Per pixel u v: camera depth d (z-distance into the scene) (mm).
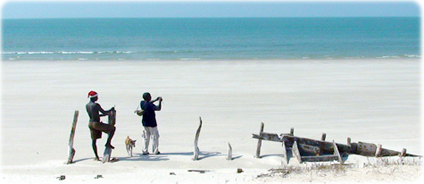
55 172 9789
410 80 27453
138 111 11305
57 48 68188
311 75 29922
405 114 17469
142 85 25172
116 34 120188
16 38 101125
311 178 8289
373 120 16312
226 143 12836
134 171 9867
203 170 9898
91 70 32844
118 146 12398
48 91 23156
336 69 33750
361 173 8445
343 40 87250
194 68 34062
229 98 21062
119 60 42875
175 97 21344
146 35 113562
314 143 11008
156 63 38625
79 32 135500
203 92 22734
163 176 9281
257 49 62938
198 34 118812
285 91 23078
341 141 12969
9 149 11984
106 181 8852
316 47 67062
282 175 8812
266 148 12258
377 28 156250
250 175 9250
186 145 12570
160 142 12969
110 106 19094
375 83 26125
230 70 32781
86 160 10875
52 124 15648
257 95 21859
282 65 36781
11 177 9258
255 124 15695
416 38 92375
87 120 16406
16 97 21469
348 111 18062
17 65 36938
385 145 12461
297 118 16734
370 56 49344
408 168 8664
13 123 15812
